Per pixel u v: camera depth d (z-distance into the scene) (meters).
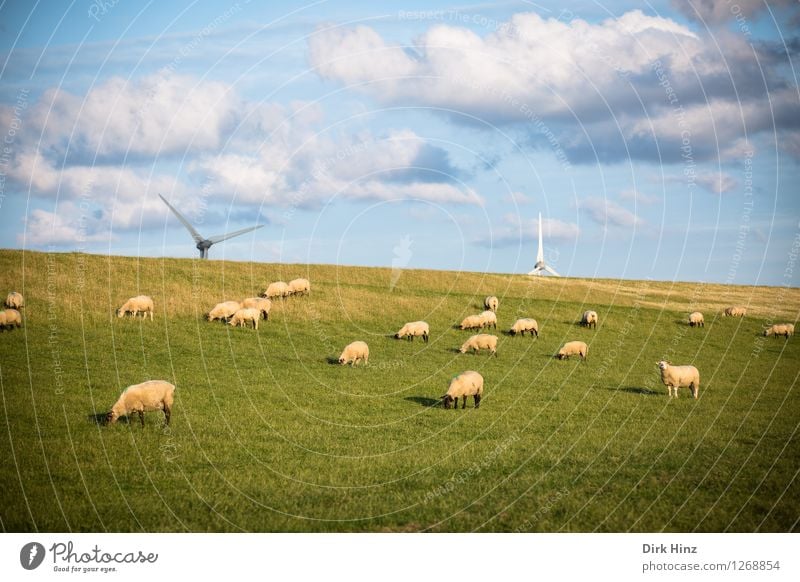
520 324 49.41
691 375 33.50
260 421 26.78
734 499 19.45
